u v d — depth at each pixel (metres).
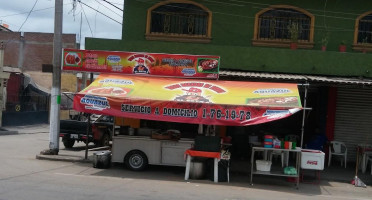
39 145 18.09
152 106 10.53
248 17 15.51
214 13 15.55
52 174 10.43
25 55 41.41
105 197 7.87
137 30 15.66
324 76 13.71
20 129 27.73
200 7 15.62
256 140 13.98
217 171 10.74
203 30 15.66
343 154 14.21
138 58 12.52
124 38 15.66
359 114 14.87
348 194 10.24
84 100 10.88
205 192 9.15
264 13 15.56
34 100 33.25
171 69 12.38
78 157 13.45
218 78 12.37
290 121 15.44
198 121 10.33
